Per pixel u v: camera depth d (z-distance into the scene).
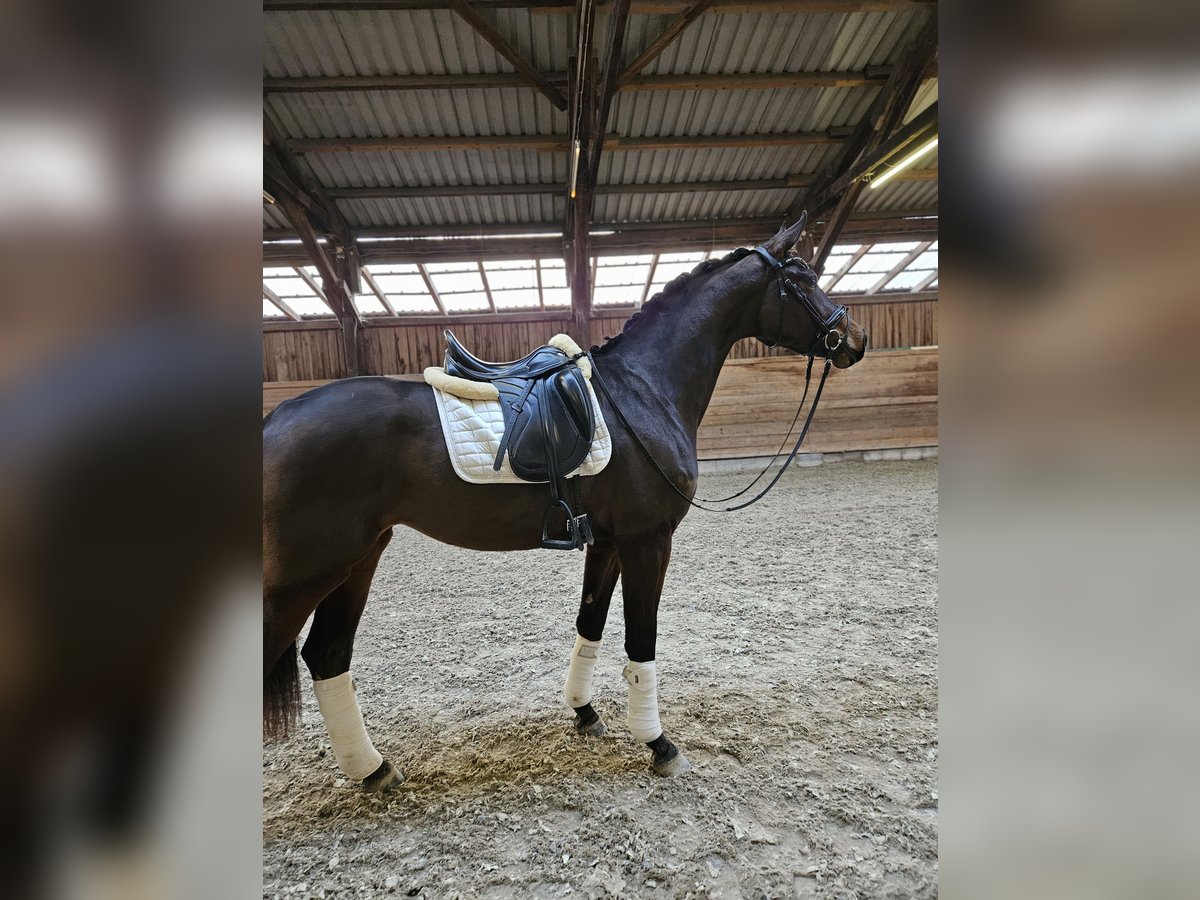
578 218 5.85
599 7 4.09
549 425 1.32
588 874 1.15
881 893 1.09
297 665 1.31
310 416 1.22
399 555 4.37
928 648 2.23
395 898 1.11
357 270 6.75
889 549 3.72
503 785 1.44
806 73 4.91
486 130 5.23
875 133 5.22
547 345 1.53
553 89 4.45
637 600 1.47
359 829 1.31
